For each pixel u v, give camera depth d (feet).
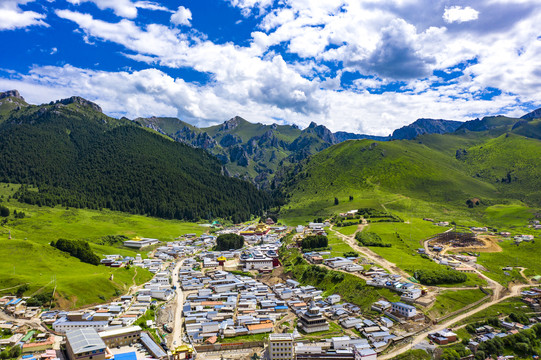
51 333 579.89
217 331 618.03
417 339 564.30
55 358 500.33
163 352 525.75
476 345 542.16
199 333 604.90
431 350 524.11
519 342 555.69
